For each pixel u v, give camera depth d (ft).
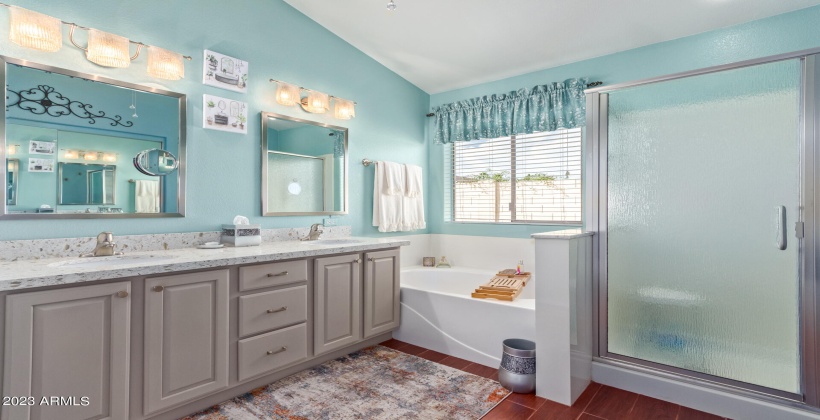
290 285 7.75
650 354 7.29
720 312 6.62
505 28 10.03
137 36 7.56
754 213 6.31
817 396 5.76
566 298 6.83
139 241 7.47
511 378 7.29
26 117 6.39
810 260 5.86
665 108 7.09
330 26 10.93
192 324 6.26
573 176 11.52
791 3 8.14
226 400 6.93
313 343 8.18
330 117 11.14
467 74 12.69
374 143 12.43
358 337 9.10
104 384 5.35
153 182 7.76
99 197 7.11
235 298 6.89
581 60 11.14
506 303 8.51
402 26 10.52
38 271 5.19
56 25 6.41
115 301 5.43
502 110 12.47
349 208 11.65
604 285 7.73
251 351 7.07
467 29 10.27
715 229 6.64
